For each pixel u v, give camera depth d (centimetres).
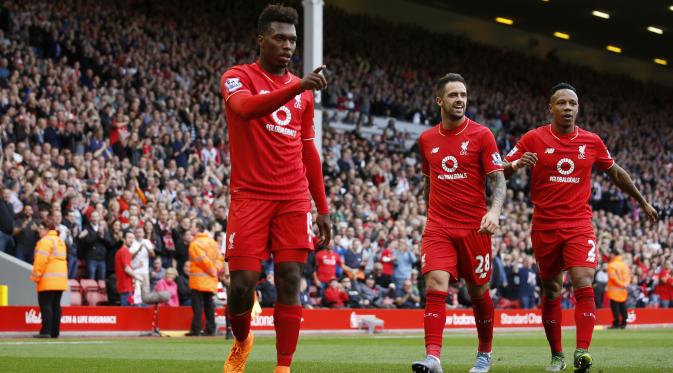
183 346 1448
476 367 891
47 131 2423
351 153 3253
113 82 2814
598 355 1213
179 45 3362
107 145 2498
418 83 4378
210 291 1914
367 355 1230
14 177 2134
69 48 2931
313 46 2336
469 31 5219
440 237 831
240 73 664
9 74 2631
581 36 5475
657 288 3459
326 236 712
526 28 5347
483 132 835
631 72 5994
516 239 3039
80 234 2094
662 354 1238
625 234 3719
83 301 2059
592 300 877
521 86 4950
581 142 917
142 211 2305
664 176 5025
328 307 2359
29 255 2081
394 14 4922
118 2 3331
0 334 1836
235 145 665
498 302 2842
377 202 2984
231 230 662
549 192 916
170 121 2792
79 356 1157
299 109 677
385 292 2550
